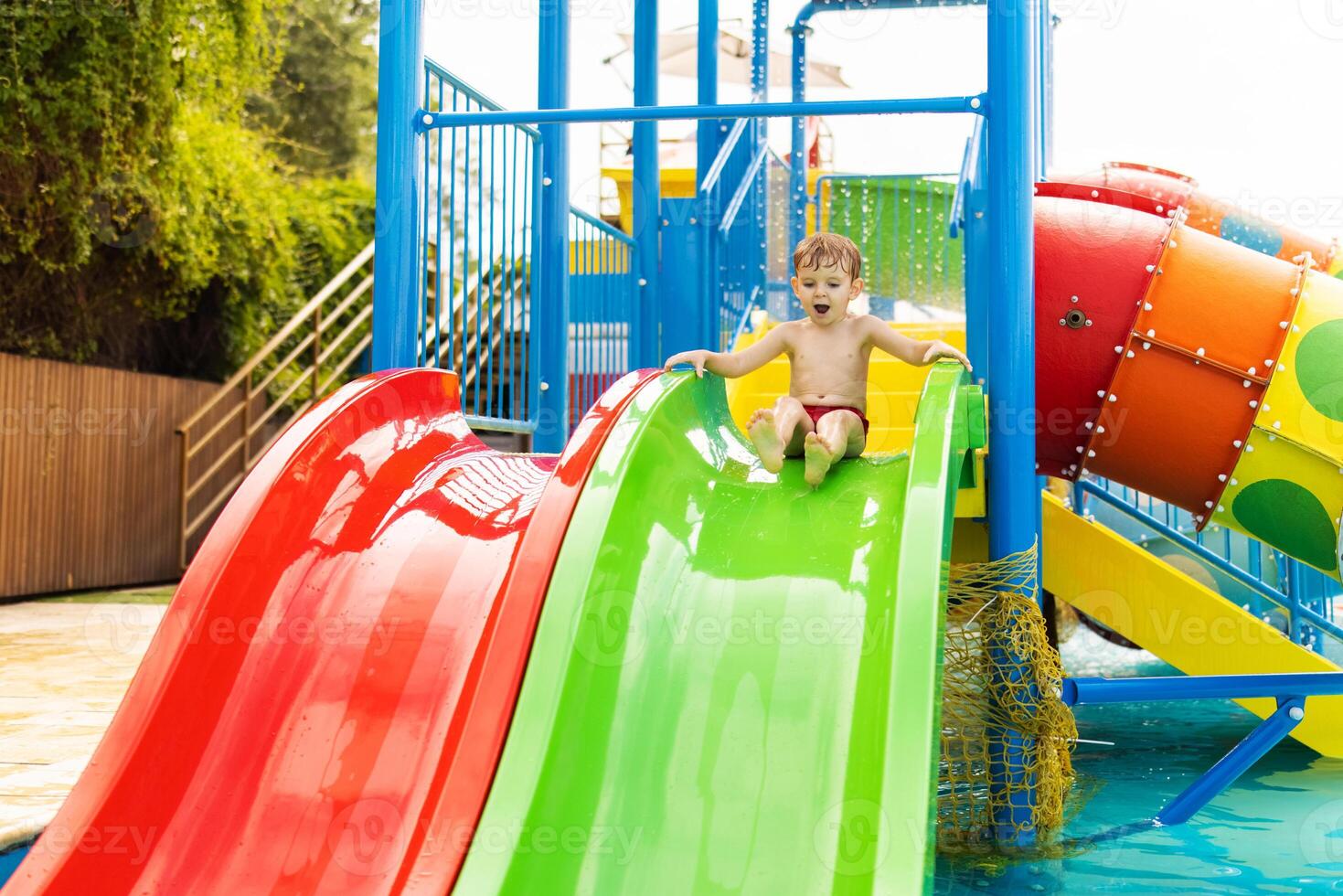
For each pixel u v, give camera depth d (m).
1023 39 4.12
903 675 2.59
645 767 2.75
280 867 2.60
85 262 11.41
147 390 11.26
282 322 14.59
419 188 4.43
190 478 11.93
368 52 21.75
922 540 2.88
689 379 3.93
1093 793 4.80
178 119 11.79
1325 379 4.40
